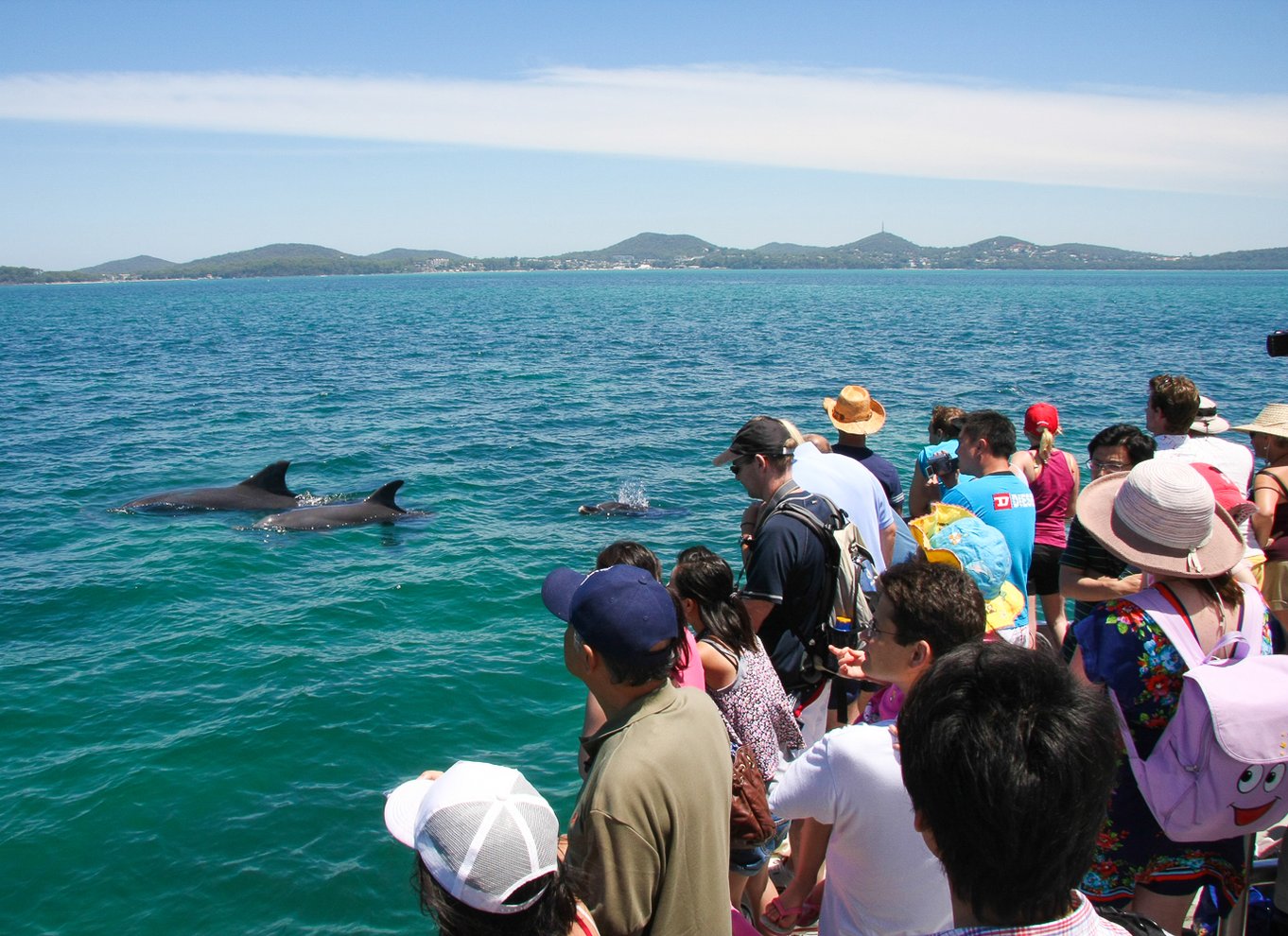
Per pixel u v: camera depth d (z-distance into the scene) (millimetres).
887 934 3322
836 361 38250
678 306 95812
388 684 8797
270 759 7508
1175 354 40188
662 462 19312
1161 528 3459
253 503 15586
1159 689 3352
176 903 5930
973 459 6129
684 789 3033
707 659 4363
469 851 2520
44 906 5887
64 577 11859
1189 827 3189
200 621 10391
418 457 19891
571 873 2941
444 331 60969
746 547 5676
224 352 46094
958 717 1988
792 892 3646
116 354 45438
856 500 5918
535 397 28688
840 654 4598
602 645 3117
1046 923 1945
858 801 3240
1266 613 3674
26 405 27609
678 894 3027
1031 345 45281
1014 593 5027
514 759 7629
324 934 5688
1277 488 5789
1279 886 3402
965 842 1946
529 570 12188
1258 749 3016
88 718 8156
